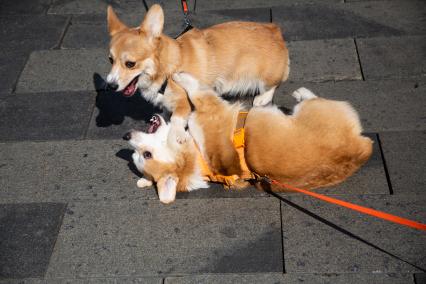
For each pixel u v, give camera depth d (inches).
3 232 170.6
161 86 176.7
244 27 189.5
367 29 229.3
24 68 231.1
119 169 186.4
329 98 200.4
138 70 169.6
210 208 171.0
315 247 156.3
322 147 162.1
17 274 159.2
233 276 152.6
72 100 213.9
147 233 165.9
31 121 207.6
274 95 205.0
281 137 163.6
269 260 155.3
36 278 157.8
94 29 247.0
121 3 260.5
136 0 260.8
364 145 165.5
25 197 180.5
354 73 209.8
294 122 166.1
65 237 167.3
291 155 162.1
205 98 173.3
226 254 158.1
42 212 175.2
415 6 238.1
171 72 175.3
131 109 207.5
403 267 148.6
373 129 187.0
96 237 166.4
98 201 176.7
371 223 160.1
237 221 166.2
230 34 186.2
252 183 176.1
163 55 172.7
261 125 166.4
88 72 225.0
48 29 250.5
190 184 172.1
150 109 206.4
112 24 178.2
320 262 152.6
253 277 151.8
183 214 170.1
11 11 264.2
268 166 163.6
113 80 167.8
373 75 207.8
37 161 192.4
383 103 195.9
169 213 170.9
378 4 242.1
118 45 167.2
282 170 163.0
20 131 204.1
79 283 155.3
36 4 267.3
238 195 174.1
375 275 147.9
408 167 173.3
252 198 172.4
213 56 183.3
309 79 209.9
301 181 165.6
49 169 189.0
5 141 200.8
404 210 161.9
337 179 167.5
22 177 187.3
